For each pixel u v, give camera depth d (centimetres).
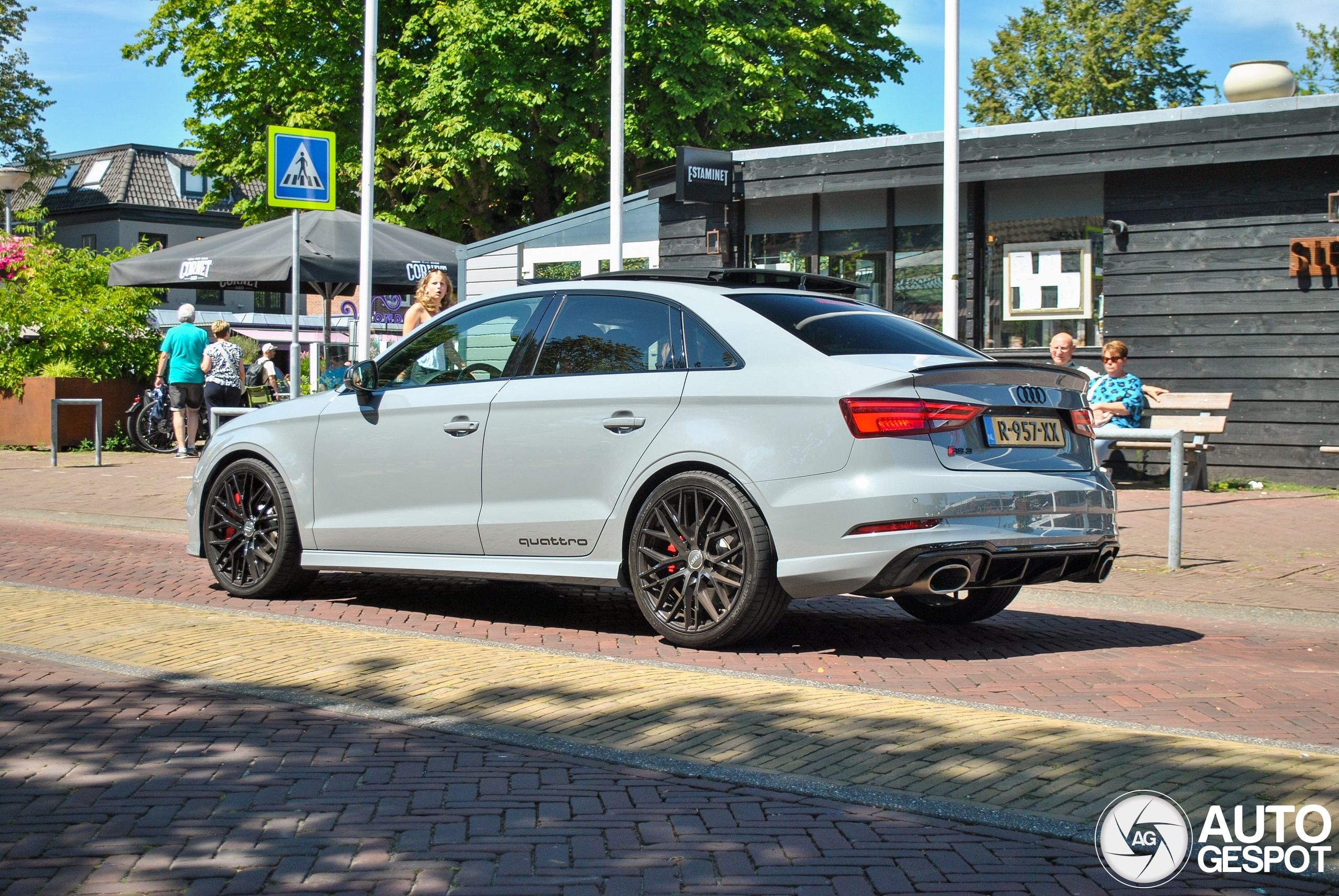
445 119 3027
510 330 690
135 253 2145
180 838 342
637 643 630
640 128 3080
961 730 446
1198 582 809
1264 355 1379
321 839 341
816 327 608
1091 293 1485
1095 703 502
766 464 581
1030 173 1468
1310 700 507
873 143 1577
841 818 361
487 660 564
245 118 3384
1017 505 578
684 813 364
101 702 486
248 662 561
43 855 329
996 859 329
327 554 729
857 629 679
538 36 2939
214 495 773
